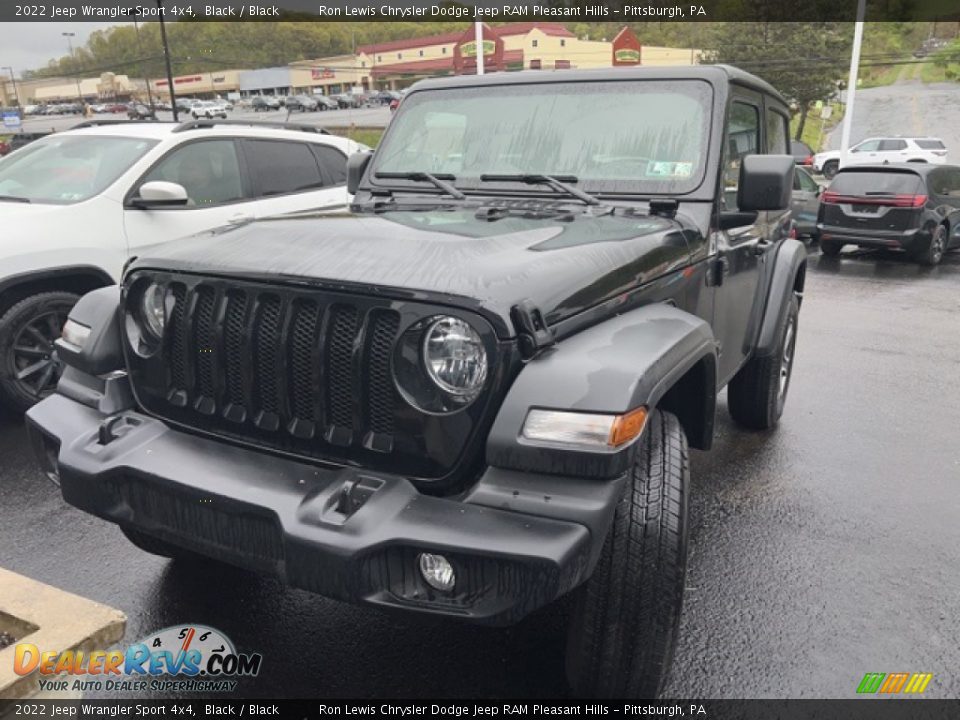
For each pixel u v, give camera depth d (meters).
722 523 3.87
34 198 5.39
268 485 2.22
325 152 6.90
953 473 4.52
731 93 3.39
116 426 2.57
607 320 2.43
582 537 1.95
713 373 2.67
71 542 3.60
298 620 3.01
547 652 2.83
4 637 1.94
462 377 2.10
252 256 2.45
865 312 9.45
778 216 4.61
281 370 2.30
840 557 3.54
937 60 75.94
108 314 2.75
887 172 13.20
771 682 2.69
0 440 4.83
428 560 2.03
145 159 5.55
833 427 5.29
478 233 2.68
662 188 3.22
